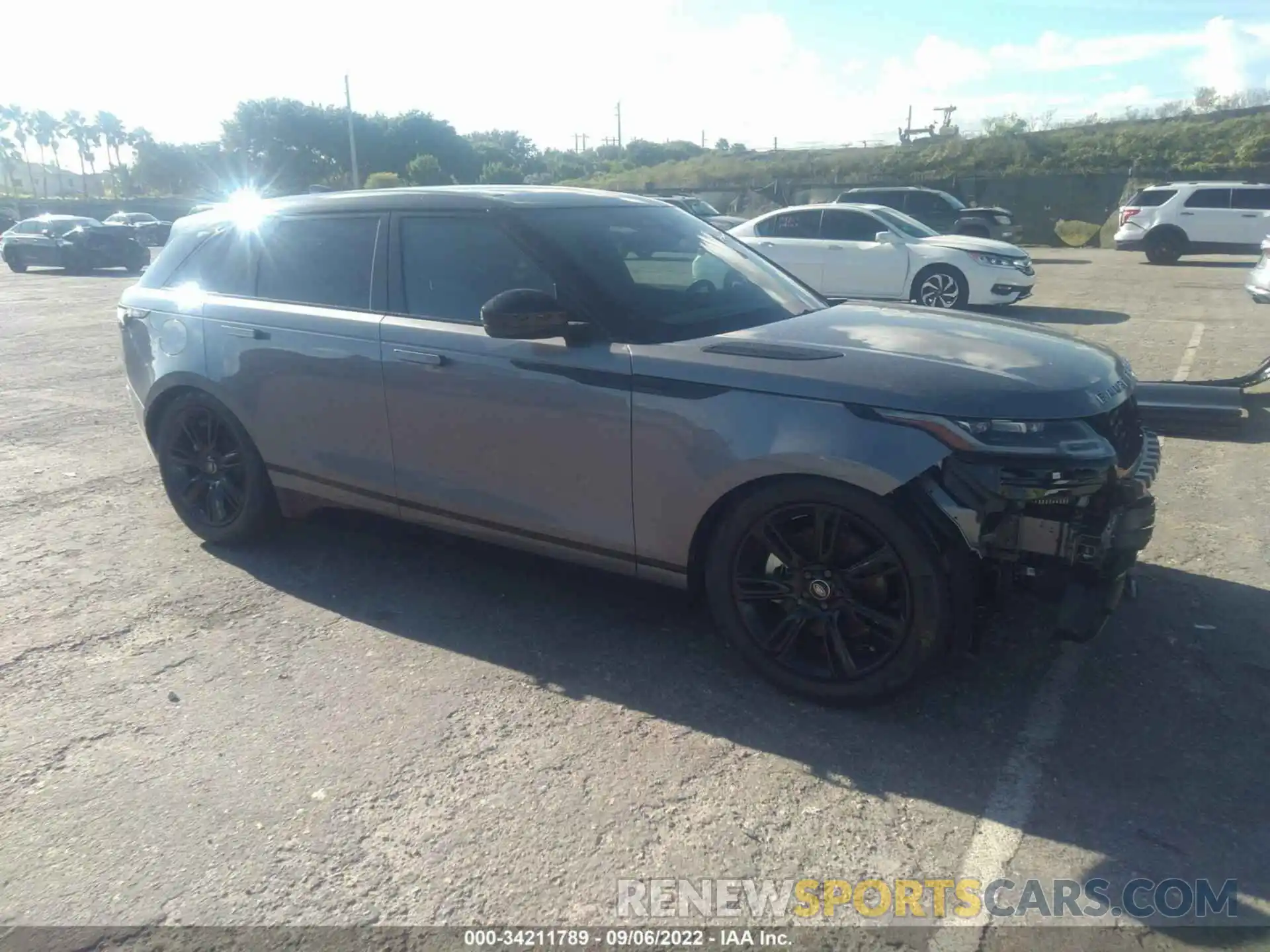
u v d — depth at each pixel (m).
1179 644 3.80
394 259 4.20
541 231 3.90
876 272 13.22
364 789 2.98
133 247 26.12
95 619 4.18
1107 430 3.28
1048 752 3.12
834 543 3.27
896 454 3.05
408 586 4.50
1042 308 14.09
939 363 3.26
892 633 3.23
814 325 3.81
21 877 2.63
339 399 4.29
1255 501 5.46
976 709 3.38
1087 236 31.80
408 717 3.38
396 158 74.25
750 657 3.53
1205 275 19.53
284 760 3.14
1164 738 3.19
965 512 3.03
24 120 107.12
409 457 4.15
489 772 3.06
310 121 72.62
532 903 2.52
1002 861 2.65
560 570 4.64
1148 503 3.26
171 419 4.99
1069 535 3.02
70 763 3.14
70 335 12.70
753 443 3.26
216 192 80.12
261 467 4.74
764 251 13.95
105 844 2.76
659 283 3.90
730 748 3.17
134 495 5.87
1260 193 22.08
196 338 4.75
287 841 2.76
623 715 3.38
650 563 3.65
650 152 79.94
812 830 2.78
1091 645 3.79
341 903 2.53
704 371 3.37
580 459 3.67
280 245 4.61
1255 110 38.66
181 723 3.36
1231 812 2.82
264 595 4.42
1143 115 41.12
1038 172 37.25
